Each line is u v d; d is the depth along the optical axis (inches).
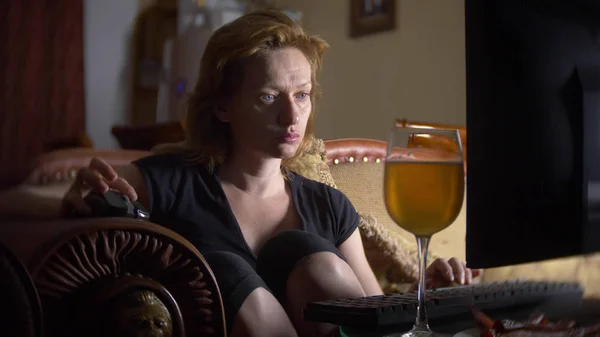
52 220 32.2
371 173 64.7
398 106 158.1
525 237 30.2
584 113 30.9
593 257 36.3
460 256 68.8
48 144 104.9
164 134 87.9
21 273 26.3
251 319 35.1
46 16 205.9
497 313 33.1
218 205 47.0
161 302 30.8
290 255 40.9
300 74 46.4
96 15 215.5
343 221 51.6
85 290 29.5
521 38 29.8
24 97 204.2
